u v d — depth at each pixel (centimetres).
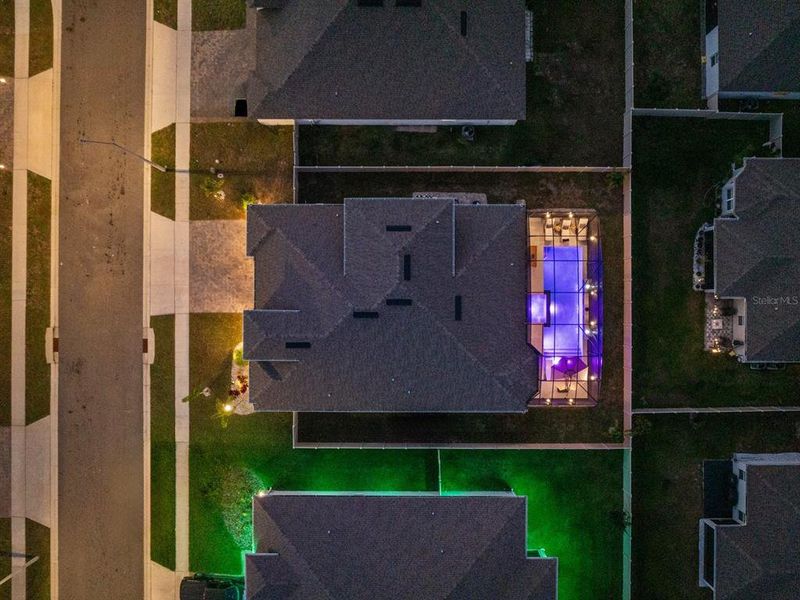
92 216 2400
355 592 2106
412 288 2042
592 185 2344
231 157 2367
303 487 2353
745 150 2325
